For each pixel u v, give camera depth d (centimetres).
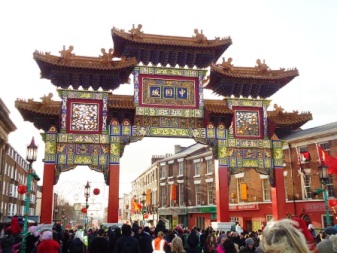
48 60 2489
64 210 8719
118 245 997
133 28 2736
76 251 1275
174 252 966
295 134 4222
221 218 2617
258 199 4122
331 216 3444
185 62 2861
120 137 2627
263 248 303
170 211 5159
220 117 2766
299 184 3838
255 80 2856
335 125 3756
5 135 4903
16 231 1634
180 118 2742
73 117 2603
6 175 5397
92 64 2573
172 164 5416
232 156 2783
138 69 2730
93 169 2561
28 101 2533
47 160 2497
